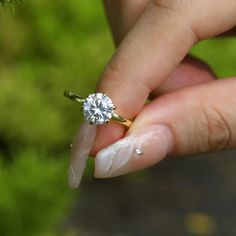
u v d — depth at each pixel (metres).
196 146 0.21
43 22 0.43
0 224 0.30
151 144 0.21
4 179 0.30
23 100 0.40
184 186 0.52
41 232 0.30
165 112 0.21
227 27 0.20
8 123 0.40
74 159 0.21
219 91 0.21
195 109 0.21
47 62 0.43
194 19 0.20
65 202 0.31
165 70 0.20
